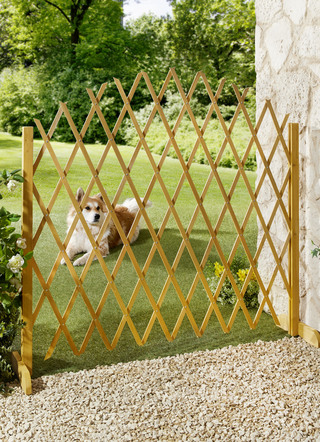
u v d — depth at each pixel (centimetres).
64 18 1609
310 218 356
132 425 254
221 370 314
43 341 358
